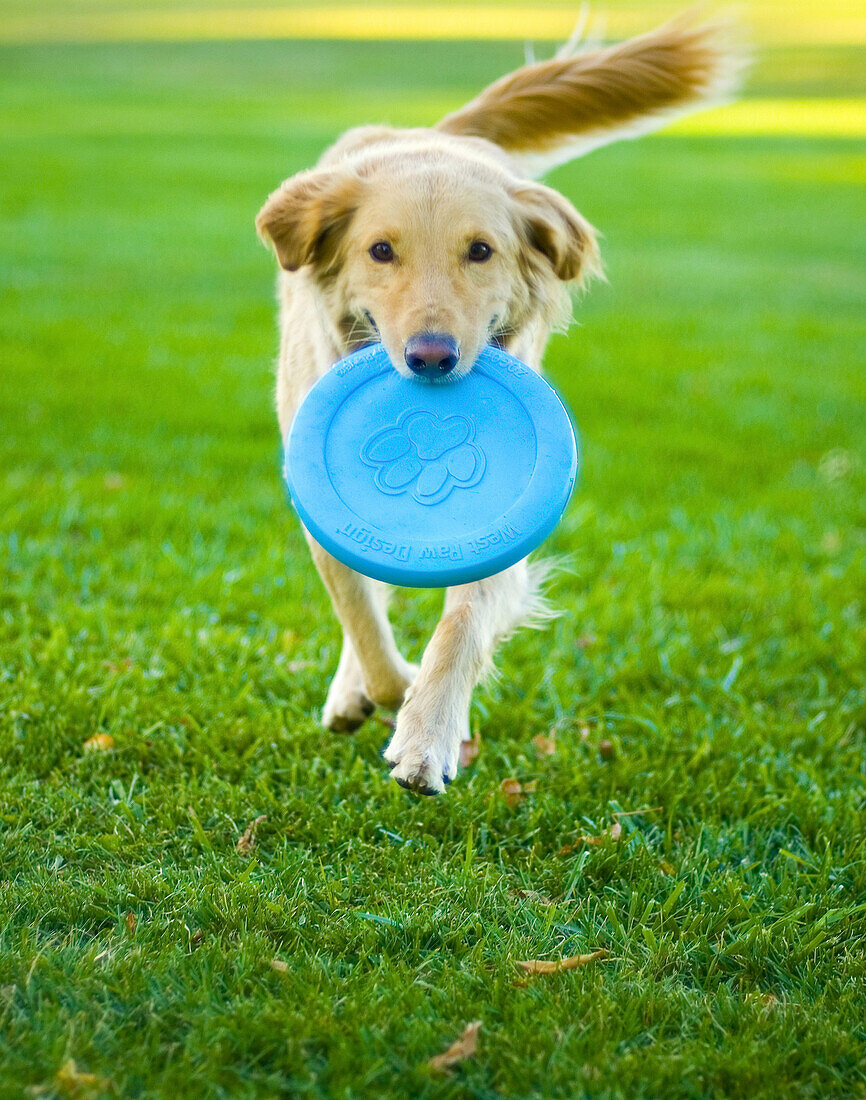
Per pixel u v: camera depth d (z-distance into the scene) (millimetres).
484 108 5047
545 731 4391
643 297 12883
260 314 11203
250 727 4199
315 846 3637
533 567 4121
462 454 3475
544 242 3846
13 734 4043
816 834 3764
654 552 6156
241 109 26656
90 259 13133
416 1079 2654
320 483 3447
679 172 21844
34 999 2838
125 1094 2578
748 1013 2947
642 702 4559
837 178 21344
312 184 3801
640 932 3279
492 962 3117
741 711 4516
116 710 4227
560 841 3691
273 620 5090
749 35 5023
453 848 3635
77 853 3502
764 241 16219
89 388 8414
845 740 4355
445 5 58562
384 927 3205
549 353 10305
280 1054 2732
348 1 61312
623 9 38062
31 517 5988
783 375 9867
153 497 6414
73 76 32688
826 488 7293
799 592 5680
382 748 4180
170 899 3299
